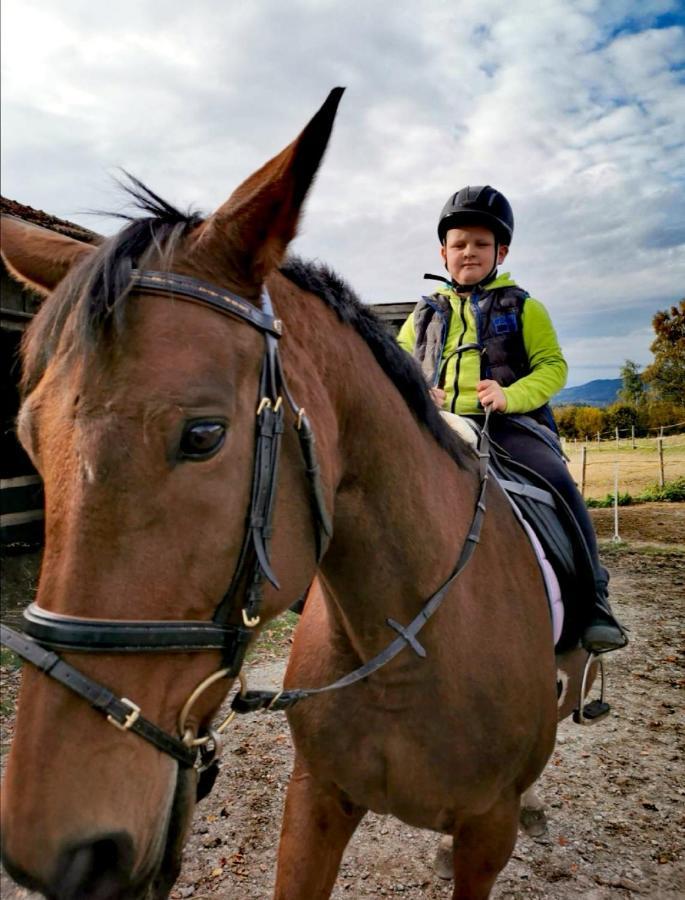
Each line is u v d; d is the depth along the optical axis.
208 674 1.01
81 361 0.92
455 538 1.51
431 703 1.46
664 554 8.95
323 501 1.14
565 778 3.29
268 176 1.08
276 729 3.76
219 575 0.98
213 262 1.06
